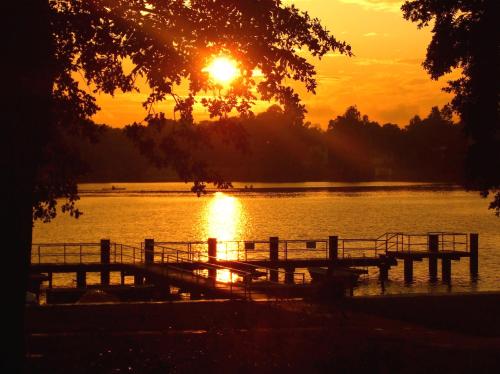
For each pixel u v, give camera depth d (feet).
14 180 37.50
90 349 53.93
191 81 55.16
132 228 285.02
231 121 57.11
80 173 57.57
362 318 71.61
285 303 78.79
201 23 53.72
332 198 483.92
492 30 79.10
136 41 53.26
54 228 288.10
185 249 206.18
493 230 279.69
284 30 55.72
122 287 118.93
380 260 153.58
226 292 94.38
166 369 48.19
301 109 56.90
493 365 48.60
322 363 48.11
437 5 83.76
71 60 53.57
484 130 82.84
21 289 38.06
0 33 37.22
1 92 37.19
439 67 84.12
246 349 53.72
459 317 74.95
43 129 41.04
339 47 57.26
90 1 52.16
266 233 263.29
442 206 411.95
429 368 47.80
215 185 58.13
